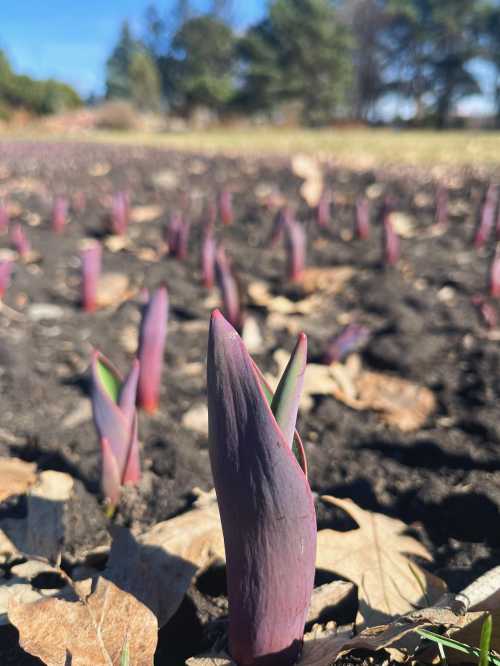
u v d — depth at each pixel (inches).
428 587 9.2
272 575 6.4
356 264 30.4
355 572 9.4
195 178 65.0
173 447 13.8
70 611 7.6
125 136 181.9
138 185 59.5
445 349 20.1
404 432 15.3
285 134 206.8
